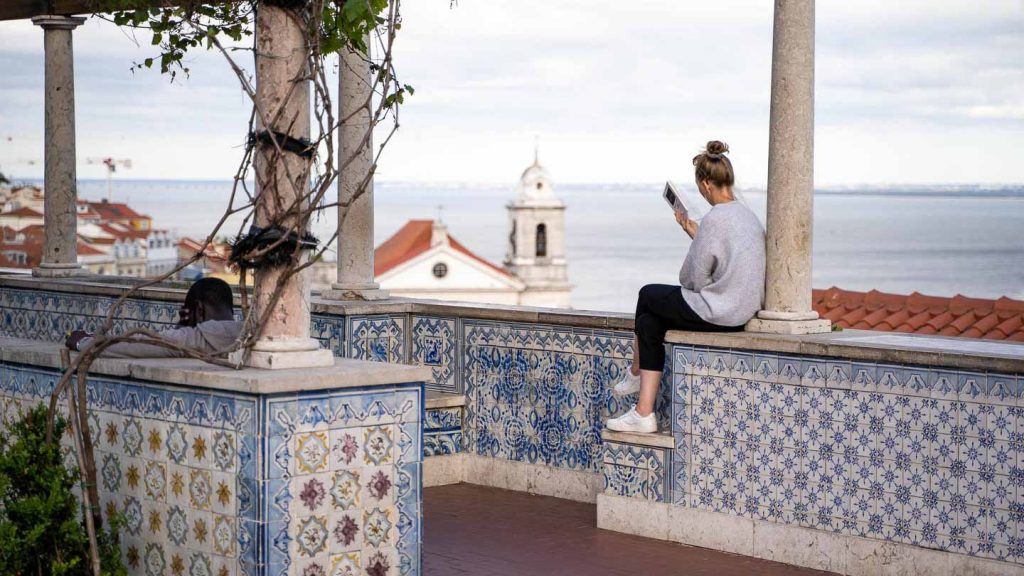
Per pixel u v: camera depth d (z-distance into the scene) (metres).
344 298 9.07
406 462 5.55
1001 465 5.77
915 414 6.02
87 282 10.89
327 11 5.55
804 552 6.42
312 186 5.49
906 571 6.05
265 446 5.11
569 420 7.99
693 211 7.20
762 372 6.55
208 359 5.47
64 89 10.98
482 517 7.55
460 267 93.81
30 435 5.45
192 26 5.67
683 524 6.90
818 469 6.38
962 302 12.27
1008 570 5.73
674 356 6.92
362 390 5.39
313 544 5.26
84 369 5.54
